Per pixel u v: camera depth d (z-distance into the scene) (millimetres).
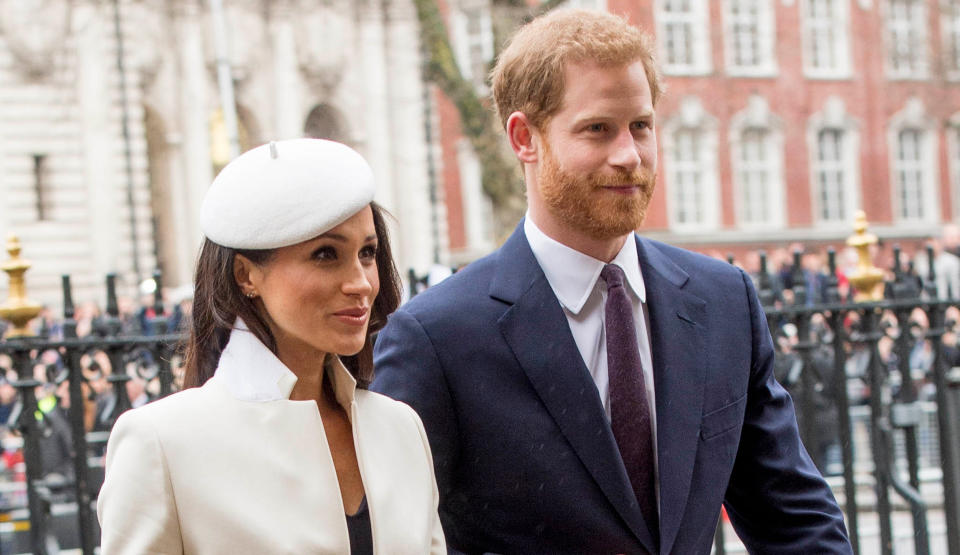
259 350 2273
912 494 5207
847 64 41625
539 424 2729
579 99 2660
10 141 31375
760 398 2977
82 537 4641
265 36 37406
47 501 4742
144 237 32375
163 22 34750
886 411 5926
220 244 2244
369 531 2291
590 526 2707
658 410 2766
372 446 2355
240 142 35750
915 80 42219
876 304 5250
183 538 2160
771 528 2975
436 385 2738
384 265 2428
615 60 2664
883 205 41906
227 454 2186
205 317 2311
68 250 31734
